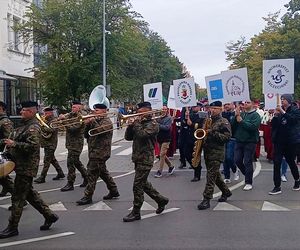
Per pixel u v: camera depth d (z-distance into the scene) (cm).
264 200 941
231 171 1298
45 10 3412
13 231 700
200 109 1382
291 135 1002
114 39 3525
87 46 3434
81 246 648
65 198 988
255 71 5212
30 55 3978
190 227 742
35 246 650
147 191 816
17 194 701
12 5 3669
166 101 1762
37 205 725
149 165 791
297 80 4394
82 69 3394
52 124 1012
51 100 3516
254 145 1048
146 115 786
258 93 5094
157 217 809
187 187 1100
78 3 3434
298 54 4319
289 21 4509
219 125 869
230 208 873
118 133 3197
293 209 862
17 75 3709
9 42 3597
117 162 1617
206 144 878
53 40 3344
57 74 3375
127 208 883
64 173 1366
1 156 705
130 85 3909
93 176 928
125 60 3716
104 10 3303
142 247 640
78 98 3531
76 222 781
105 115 918
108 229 735
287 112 999
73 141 1082
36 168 704
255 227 739
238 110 1039
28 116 706
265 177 1230
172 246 644
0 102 901
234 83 1056
